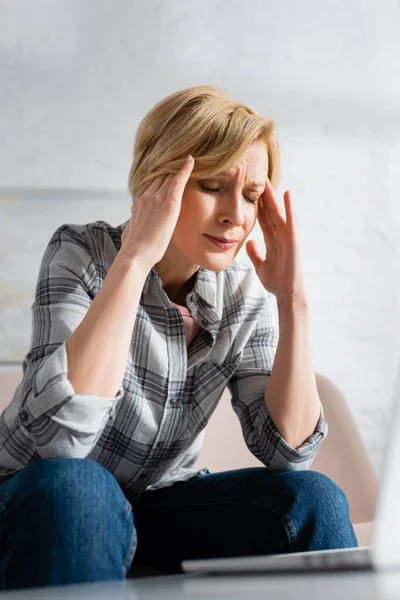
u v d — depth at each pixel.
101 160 2.63
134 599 0.71
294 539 1.22
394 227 2.82
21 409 1.11
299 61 2.80
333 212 2.80
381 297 2.82
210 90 1.34
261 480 1.31
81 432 1.08
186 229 1.29
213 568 0.87
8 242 2.54
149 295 1.35
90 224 1.40
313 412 1.38
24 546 0.96
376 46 2.84
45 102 2.63
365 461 1.79
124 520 1.05
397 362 2.81
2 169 2.59
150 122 1.35
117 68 2.68
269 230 1.45
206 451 1.89
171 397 1.33
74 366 1.11
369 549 0.81
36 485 0.98
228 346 1.41
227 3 2.76
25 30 2.65
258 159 1.31
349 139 2.81
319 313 2.80
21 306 2.51
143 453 1.33
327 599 0.70
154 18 2.71
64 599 0.70
